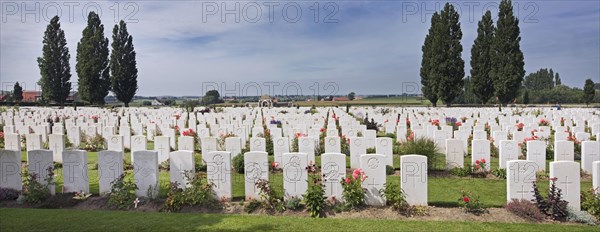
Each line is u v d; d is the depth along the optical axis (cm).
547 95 9075
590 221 743
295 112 3841
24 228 719
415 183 848
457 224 741
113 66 6019
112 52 6022
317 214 805
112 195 881
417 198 850
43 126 1948
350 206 831
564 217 761
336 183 875
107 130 1861
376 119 2925
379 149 1290
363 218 788
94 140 1786
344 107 4962
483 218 777
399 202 820
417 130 1766
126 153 1645
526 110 3994
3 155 934
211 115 3050
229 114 3203
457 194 999
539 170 1223
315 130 1791
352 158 1318
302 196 858
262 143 1359
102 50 5912
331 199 863
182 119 2717
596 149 1203
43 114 3306
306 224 748
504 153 1237
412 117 2823
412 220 771
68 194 931
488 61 5562
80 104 5966
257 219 774
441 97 5444
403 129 1981
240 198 948
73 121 2578
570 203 793
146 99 7131
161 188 978
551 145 1527
